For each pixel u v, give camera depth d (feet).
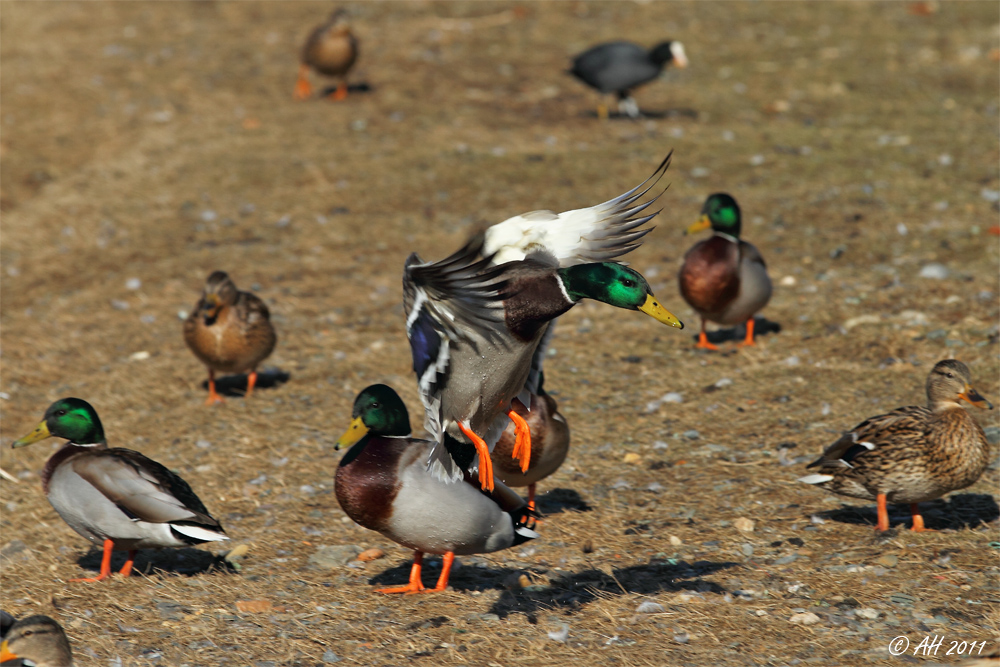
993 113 75.31
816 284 51.37
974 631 23.18
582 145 72.49
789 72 86.28
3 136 77.00
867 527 29.30
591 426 38.88
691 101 81.10
